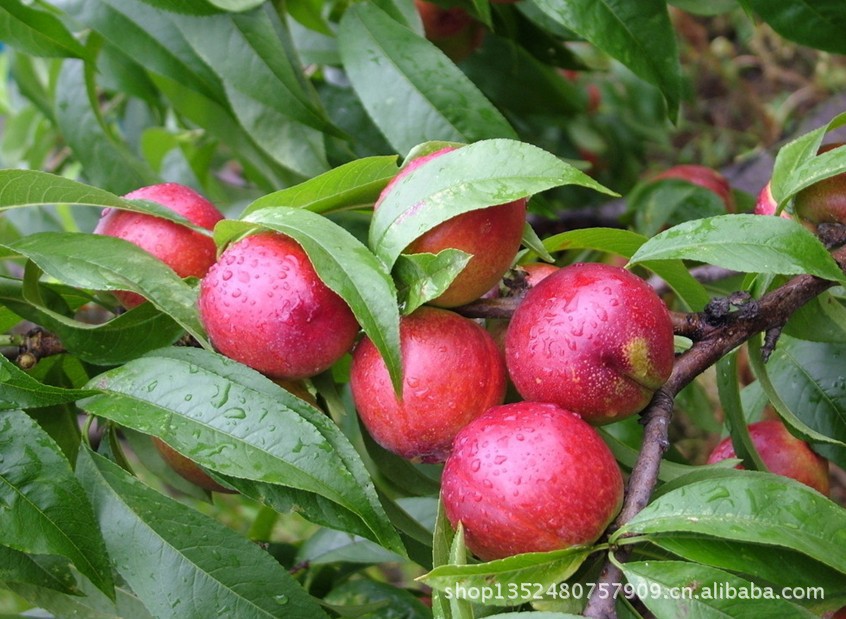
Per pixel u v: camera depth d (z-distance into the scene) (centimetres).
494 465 50
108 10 78
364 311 51
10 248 58
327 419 54
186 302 58
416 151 57
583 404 52
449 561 51
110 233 63
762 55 150
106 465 55
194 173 99
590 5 67
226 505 123
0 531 52
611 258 80
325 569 78
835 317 61
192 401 54
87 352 60
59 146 125
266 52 74
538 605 51
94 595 60
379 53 71
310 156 77
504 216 54
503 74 96
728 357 61
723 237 53
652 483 51
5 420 53
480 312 56
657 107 123
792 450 67
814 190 60
